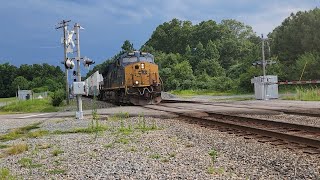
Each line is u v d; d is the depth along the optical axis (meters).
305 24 61.94
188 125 15.20
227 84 68.56
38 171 8.05
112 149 10.21
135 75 32.50
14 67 151.50
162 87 34.62
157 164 7.91
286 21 70.88
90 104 39.38
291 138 10.38
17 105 44.47
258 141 10.48
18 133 16.39
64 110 33.56
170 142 10.98
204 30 141.00
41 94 82.00
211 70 99.44
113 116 20.98
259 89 32.06
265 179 6.42
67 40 20.84
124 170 7.49
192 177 6.64
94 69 99.44
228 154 8.81
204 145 10.26
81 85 20.83
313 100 26.86
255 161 7.92
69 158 9.34
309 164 7.43
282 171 6.97
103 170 7.61
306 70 49.03
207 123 15.38
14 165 8.95
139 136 12.59
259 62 33.88
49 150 10.84
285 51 65.44
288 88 49.88
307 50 60.16
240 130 12.75
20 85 133.25
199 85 82.12
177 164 7.85
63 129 16.42
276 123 13.76
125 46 116.69
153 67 33.38
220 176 6.68
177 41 147.50
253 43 133.00
